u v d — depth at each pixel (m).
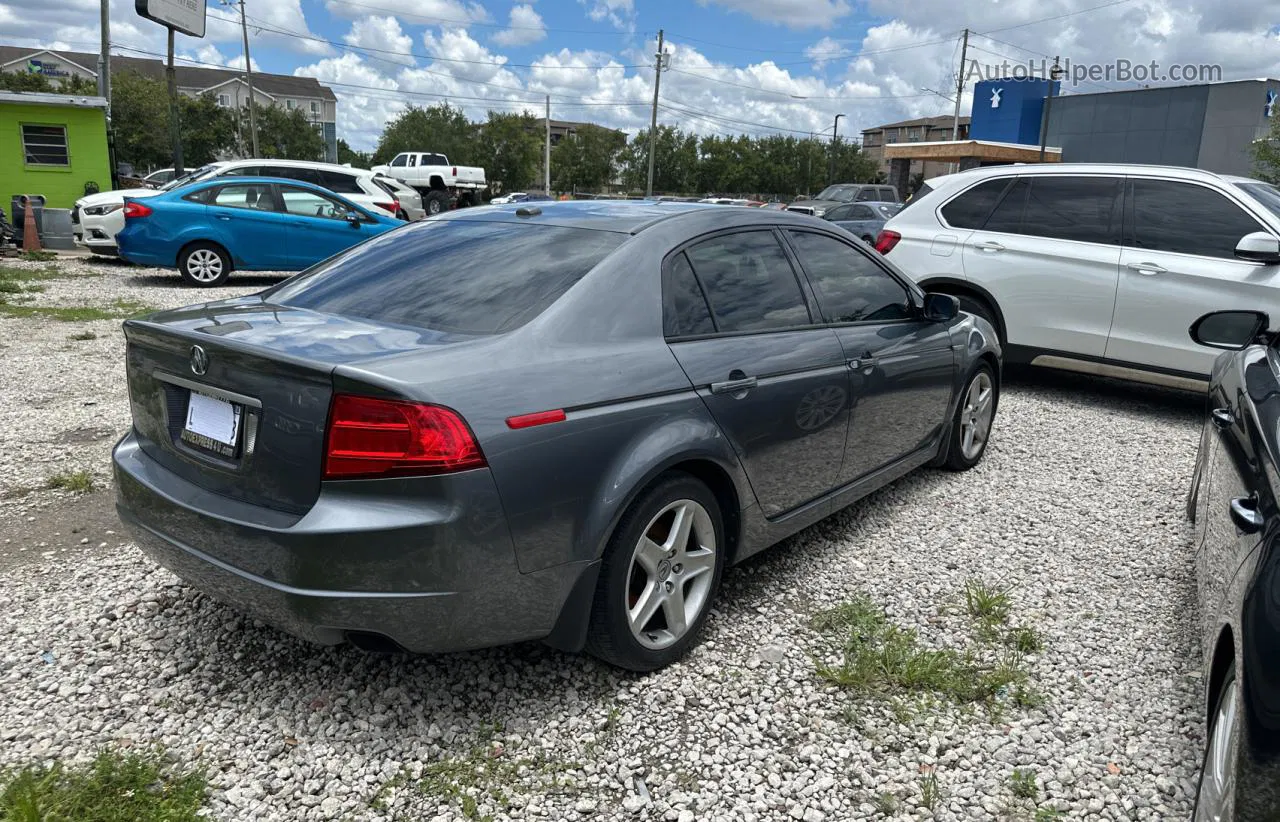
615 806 2.41
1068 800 2.46
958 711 2.86
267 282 14.27
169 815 2.28
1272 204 6.32
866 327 4.01
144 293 12.13
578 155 84.75
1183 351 6.34
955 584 3.77
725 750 2.65
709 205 3.67
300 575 2.37
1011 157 47.53
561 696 2.89
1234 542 2.26
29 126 19.45
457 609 2.43
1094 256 6.65
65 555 3.82
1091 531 4.40
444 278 3.09
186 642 3.15
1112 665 3.15
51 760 2.51
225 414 2.62
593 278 2.90
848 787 2.51
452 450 2.33
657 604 2.97
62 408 6.15
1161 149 46.53
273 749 2.59
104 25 20.80
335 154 101.38
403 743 2.63
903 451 4.42
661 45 54.00
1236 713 1.76
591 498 2.66
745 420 3.18
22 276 13.43
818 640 3.28
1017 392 7.59
